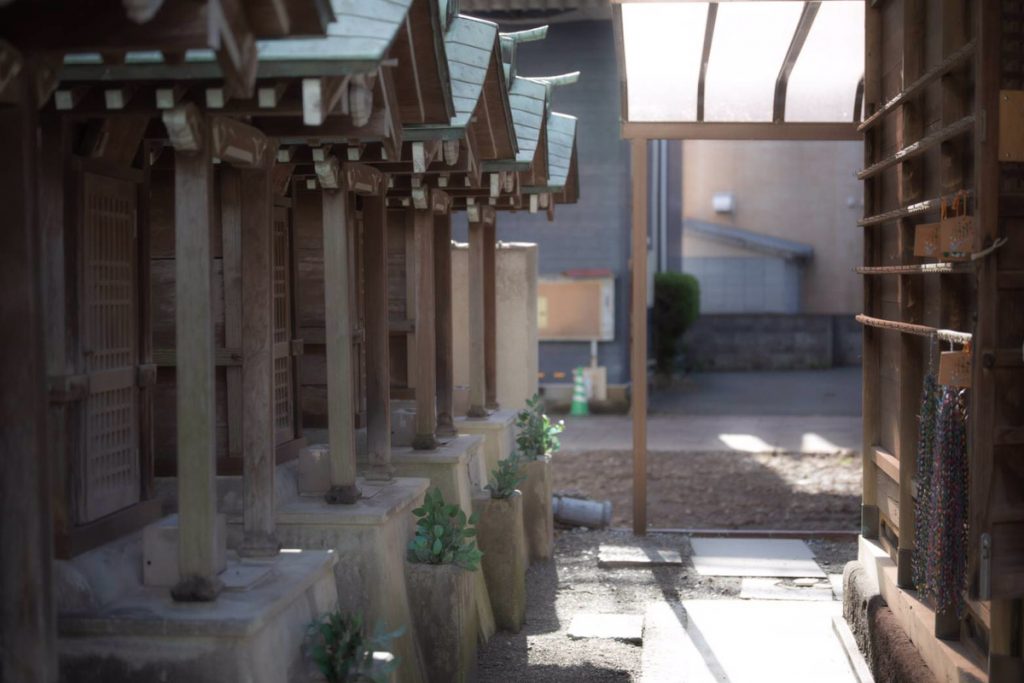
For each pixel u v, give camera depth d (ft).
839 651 20.85
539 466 29.50
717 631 22.30
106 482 13.93
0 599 10.36
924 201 17.25
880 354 21.68
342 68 11.60
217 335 18.76
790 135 31.14
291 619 13.53
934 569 15.10
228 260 18.65
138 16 8.82
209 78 11.66
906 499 18.67
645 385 32.48
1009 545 13.93
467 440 24.94
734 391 74.79
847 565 22.58
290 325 20.43
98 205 13.61
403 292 26.84
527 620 24.22
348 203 18.07
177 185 12.19
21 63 10.00
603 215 63.67
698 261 104.88
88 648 12.32
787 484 40.75
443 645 18.26
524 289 34.37
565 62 62.49
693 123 31.40
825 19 28.22
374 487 19.26
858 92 30.58
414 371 26.99
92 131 13.30
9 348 10.22
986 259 14.02
